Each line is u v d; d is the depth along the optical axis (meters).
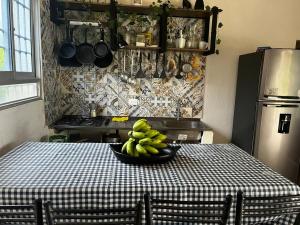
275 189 1.29
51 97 2.84
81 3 2.80
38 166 1.45
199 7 3.00
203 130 2.90
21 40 2.26
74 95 3.18
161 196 1.23
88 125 2.78
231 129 3.43
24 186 1.20
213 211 1.19
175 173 1.41
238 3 3.21
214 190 1.25
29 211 1.11
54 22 2.85
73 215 1.06
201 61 3.26
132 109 3.28
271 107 2.80
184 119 3.35
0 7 1.88
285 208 1.18
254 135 2.89
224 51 3.29
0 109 1.77
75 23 2.85
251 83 2.95
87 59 2.99
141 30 3.13
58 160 1.56
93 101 3.22
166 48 2.91
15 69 2.05
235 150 1.89
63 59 2.95
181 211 1.22
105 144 1.93
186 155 1.74
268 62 2.73
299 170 2.98
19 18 2.21
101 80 3.19
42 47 2.53
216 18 2.86
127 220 1.10
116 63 3.16
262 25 3.28
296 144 2.90
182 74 3.25
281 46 3.34
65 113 3.20
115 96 3.23
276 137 2.87
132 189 1.21
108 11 2.95
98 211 1.03
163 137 1.62
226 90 3.36
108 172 1.39
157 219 1.14
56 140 2.46
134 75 3.21
